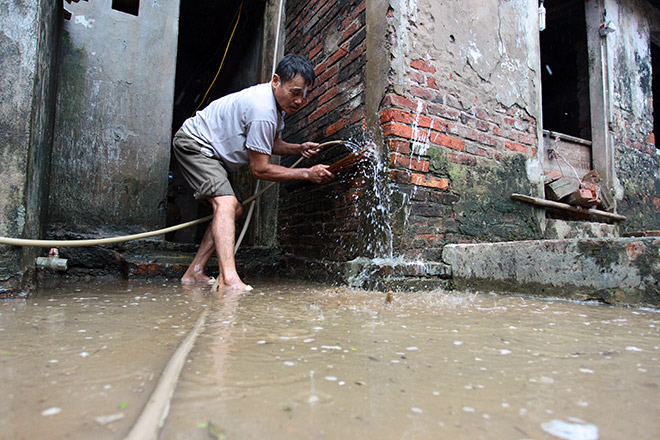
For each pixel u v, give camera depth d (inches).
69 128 112.0
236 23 170.4
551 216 125.0
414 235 89.5
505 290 79.0
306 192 121.6
